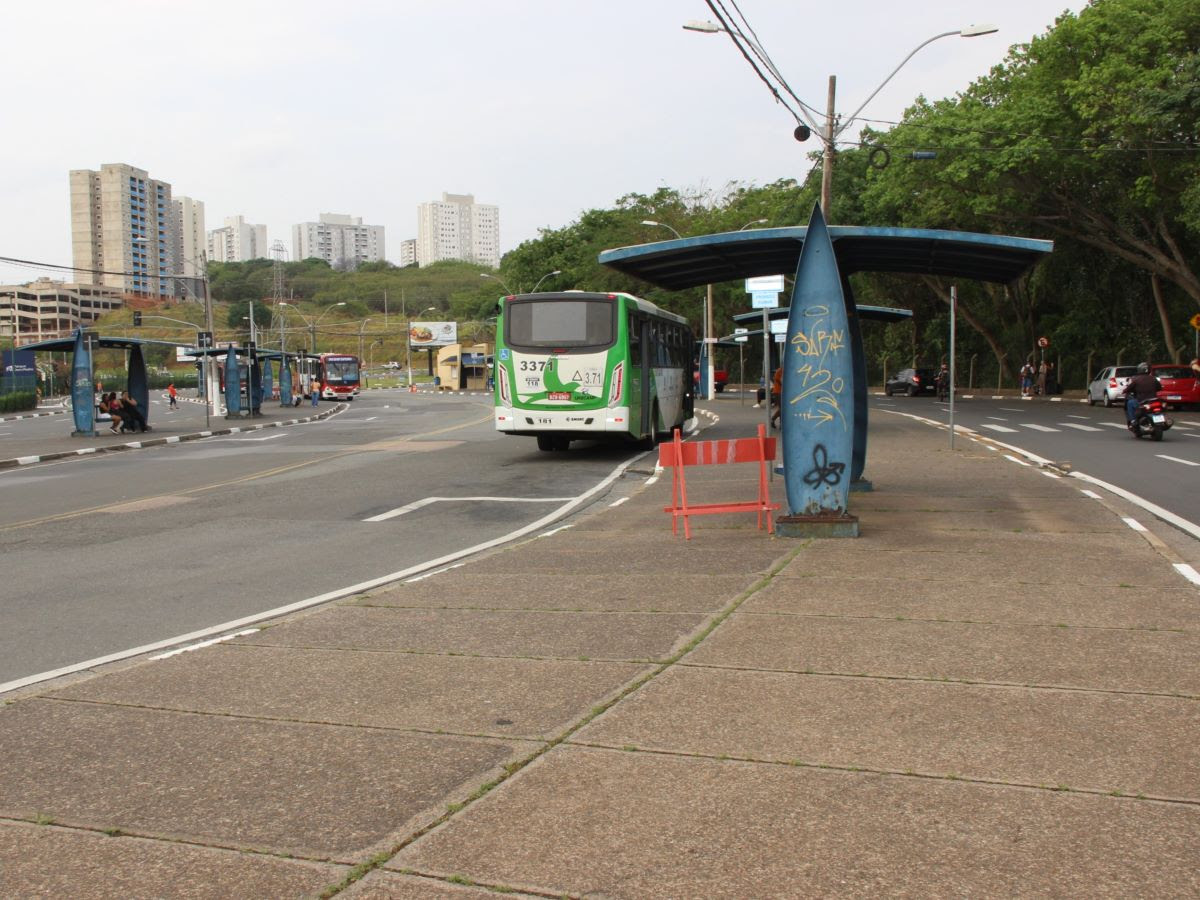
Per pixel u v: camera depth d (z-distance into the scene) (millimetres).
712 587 8211
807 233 10500
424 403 67688
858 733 4777
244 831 3914
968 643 6289
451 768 4492
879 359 74250
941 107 38906
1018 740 4648
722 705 5227
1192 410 38750
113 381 99625
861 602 7488
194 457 25375
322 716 5254
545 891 3398
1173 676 5551
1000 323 63219
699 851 3652
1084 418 32812
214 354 47969
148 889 3479
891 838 3719
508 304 21469
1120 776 4234
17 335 113688
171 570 10242
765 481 11227
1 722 5273
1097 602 7320
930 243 11867
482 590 8438
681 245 12125
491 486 17391
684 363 30062
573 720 5078
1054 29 35969
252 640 6914
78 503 16297
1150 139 33844
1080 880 3406
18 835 3928
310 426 40250
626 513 13180
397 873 3545
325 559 10742
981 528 10805
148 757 4727
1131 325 50719
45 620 8062
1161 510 12453
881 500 13188
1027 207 40562
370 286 185625
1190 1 33094
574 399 21141
